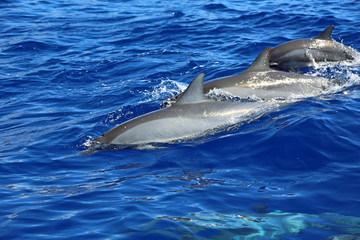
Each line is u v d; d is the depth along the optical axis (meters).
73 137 9.65
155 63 14.77
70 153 8.87
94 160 8.47
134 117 10.28
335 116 9.06
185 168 7.84
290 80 10.68
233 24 18.72
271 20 18.77
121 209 6.52
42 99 12.35
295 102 10.05
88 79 13.84
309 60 13.46
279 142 8.28
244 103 9.72
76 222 6.25
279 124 8.97
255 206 6.41
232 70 13.57
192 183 7.25
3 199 7.04
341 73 12.38
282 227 5.85
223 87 10.62
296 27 17.56
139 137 9.03
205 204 6.54
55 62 15.47
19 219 6.38
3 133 10.17
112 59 15.47
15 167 8.28
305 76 10.88
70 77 14.04
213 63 14.38
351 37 15.57
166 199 6.76
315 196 6.57
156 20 20.16
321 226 5.82
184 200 6.69
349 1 20.91
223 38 17.06
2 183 7.65
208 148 8.48
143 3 24.00
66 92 12.83
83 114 11.09
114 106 11.45
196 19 19.84
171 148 8.66
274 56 13.83
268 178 7.25
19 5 24.17
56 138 9.63
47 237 5.90
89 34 18.77
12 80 13.88
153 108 11.02
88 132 9.86
